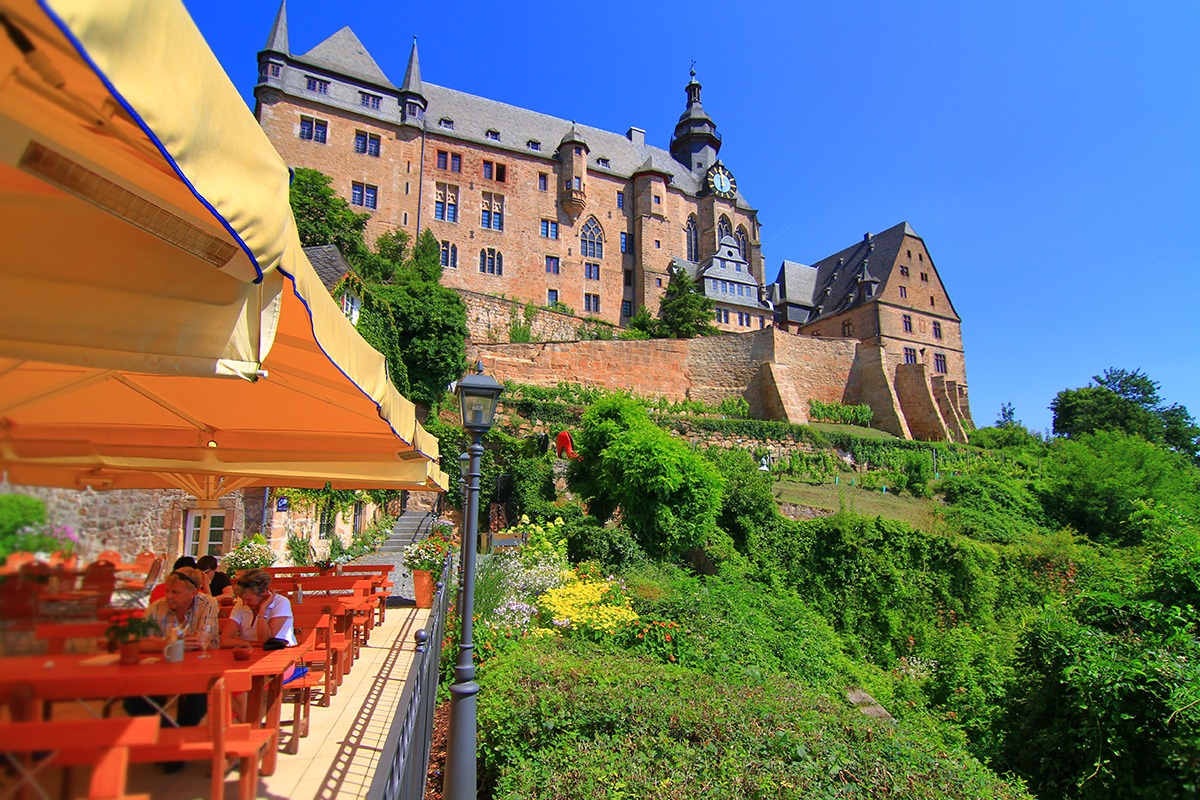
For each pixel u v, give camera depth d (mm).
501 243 50719
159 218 2115
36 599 2207
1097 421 63031
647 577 16578
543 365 38281
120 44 1407
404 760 3275
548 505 24297
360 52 48750
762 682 8797
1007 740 10172
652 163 57594
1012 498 33219
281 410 5578
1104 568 22172
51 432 2889
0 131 1698
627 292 56344
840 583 21812
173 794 3443
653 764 5508
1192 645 8914
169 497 8992
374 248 44969
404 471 7836
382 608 11086
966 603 22000
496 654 8656
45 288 2059
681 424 35969
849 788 5277
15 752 1999
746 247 62250
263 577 5531
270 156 2285
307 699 5629
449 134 49812
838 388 46156
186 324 2330
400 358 27188
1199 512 21672
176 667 3104
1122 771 8172
